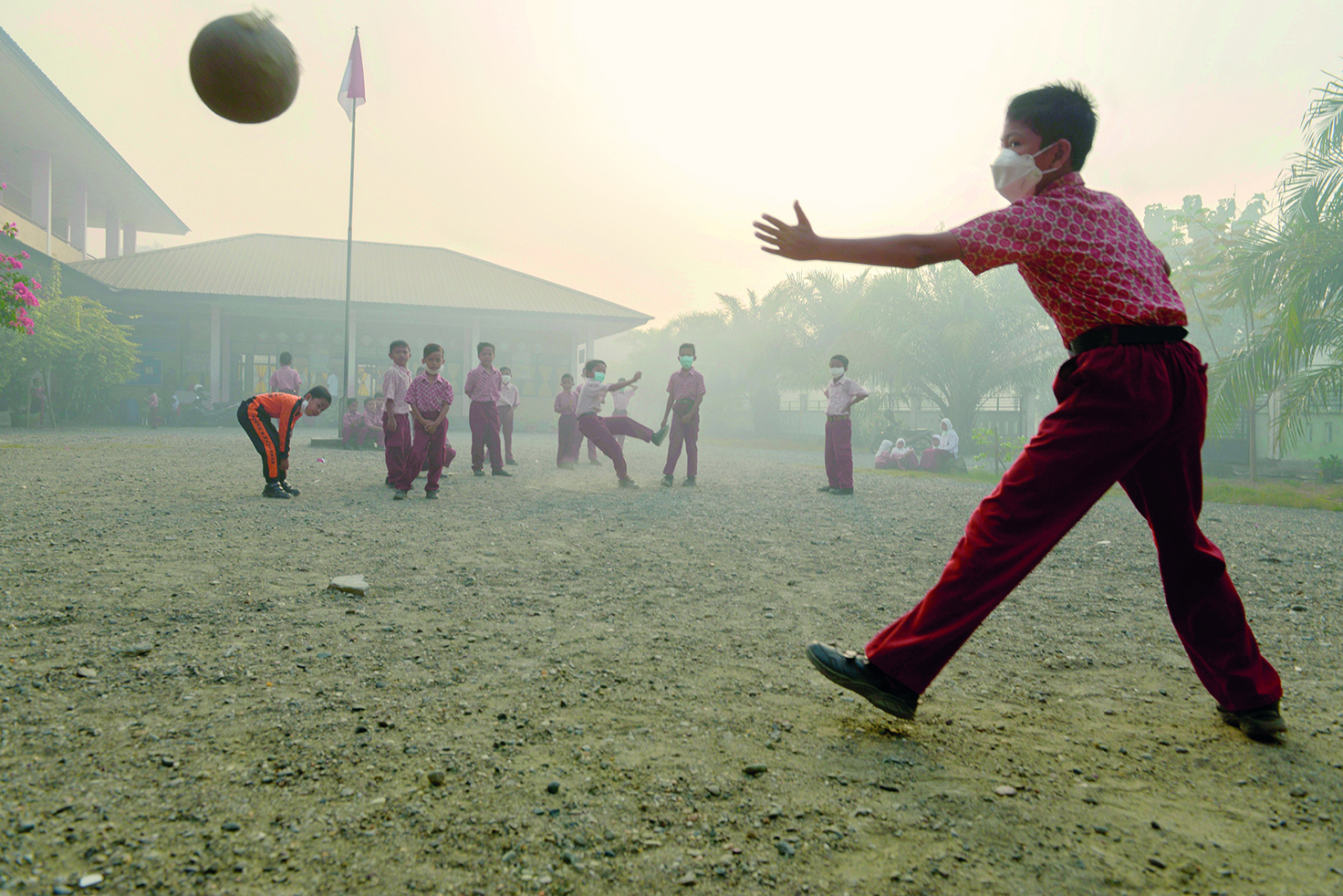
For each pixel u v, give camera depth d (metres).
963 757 1.95
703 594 3.75
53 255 25.75
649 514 6.64
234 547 4.50
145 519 5.35
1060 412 1.97
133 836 1.48
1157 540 2.18
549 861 1.44
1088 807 1.70
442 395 7.34
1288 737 2.12
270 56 2.35
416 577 3.91
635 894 1.34
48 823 1.51
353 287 27.91
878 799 1.71
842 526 6.26
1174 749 2.02
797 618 3.35
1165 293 1.97
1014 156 2.07
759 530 5.89
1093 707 2.34
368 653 2.67
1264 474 16.81
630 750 1.94
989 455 16.75
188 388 27.09
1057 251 1.91
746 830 1.57
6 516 5.27
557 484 9.17
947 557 4.94
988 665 2.75
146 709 2.11
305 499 6.89
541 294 30.33
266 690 2.29
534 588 3.77
